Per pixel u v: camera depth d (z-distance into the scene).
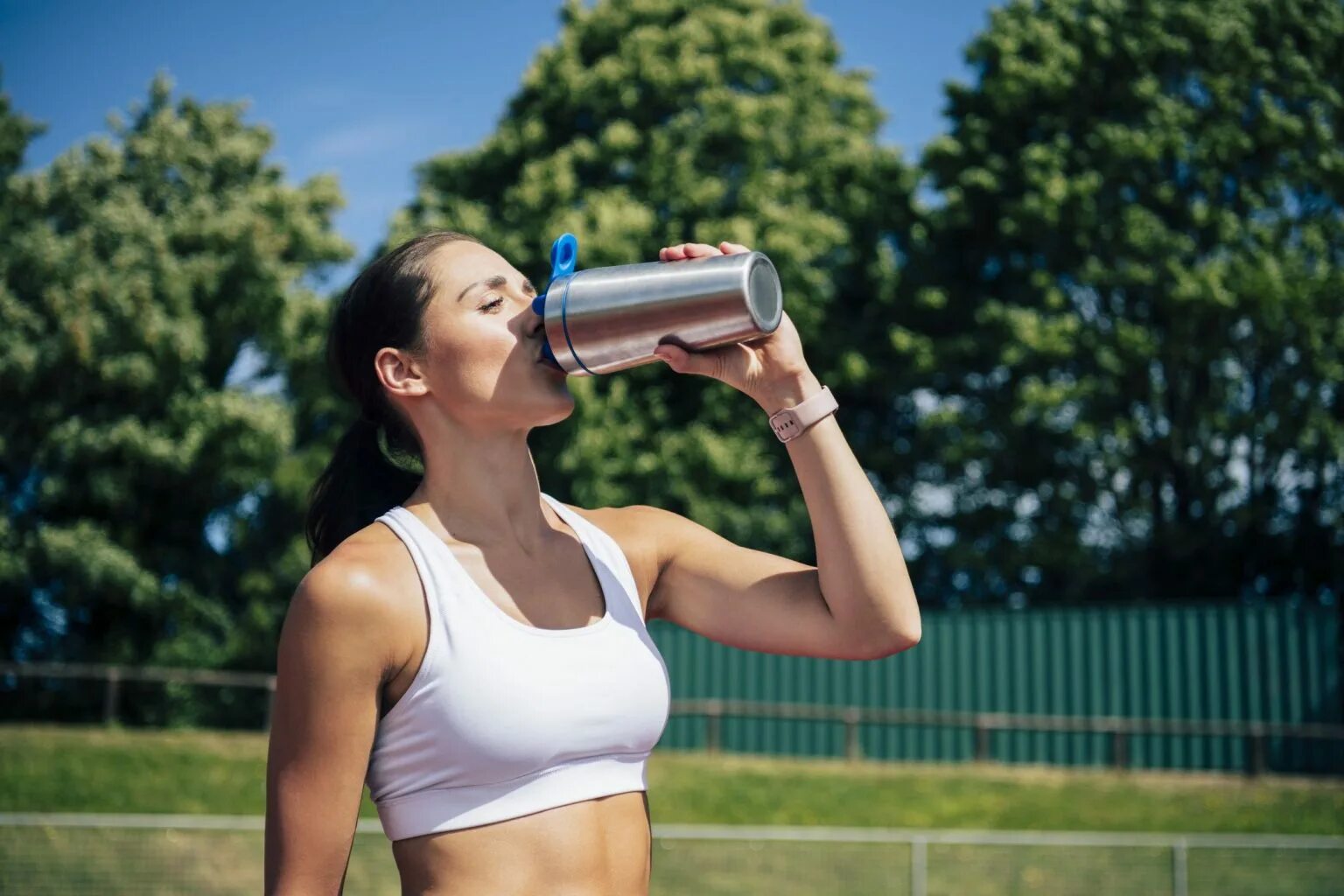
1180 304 22.42
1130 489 24.78
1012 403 24.42
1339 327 22.48
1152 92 23.23
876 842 9.12
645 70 25.11
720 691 19.20
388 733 1.53
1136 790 15.48
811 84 26.86
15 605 23.02
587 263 22.73
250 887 8.95
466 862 1.50
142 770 14.02
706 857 8.98
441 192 26.31
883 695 18.53
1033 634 17.91
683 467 22.94
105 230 23.41
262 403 23.50
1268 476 24.38
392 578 1.52
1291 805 14.65
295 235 26.25
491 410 1.62
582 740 1.54
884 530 1.67
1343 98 23.64
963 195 24.67
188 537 24.25
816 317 24.45
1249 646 16.75
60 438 22.36
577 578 1.68
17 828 8.45
